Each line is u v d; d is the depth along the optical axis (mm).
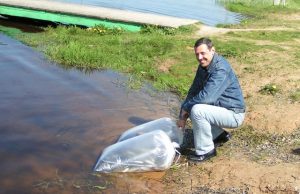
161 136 5094
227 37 11547
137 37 11141
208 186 4633
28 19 13195
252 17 17750
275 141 5605
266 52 9797
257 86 7598
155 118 6523
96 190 4527
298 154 5168
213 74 4949
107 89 7684
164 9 17938
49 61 9023
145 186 4645
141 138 5062
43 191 4453
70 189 4516
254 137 5746
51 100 6871
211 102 4969
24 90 7180
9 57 8953
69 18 12656
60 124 6020
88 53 9273
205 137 5062
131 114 6605
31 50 9695
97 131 5898
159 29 12195
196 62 9273
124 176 4824
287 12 18969
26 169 4832
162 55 9641
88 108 6688
